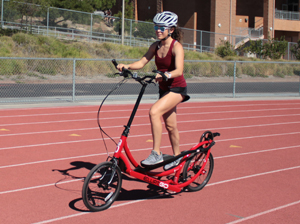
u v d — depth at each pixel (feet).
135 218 13.93
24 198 15.60
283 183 18.52
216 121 37.35
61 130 30.42
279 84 86.43
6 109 40.34
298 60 130.82
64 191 16.55
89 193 15.70
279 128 34.60
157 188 17.44
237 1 148.77
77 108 42.70
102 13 150.10
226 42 123.44
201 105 49.03
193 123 35.76
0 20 94.38
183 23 142.31
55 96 51.49
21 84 64.44
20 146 24.67
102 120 35.65
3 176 18.39
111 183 15.47
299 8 154.51
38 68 74.79
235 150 25.36
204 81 86.22
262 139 29.37
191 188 16.99
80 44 93.56
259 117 41.01
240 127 34.55
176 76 14.71
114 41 108.37
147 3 151.12
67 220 13.57
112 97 52.06
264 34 145.89
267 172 20.34
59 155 22.72
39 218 13.67
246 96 60.95
